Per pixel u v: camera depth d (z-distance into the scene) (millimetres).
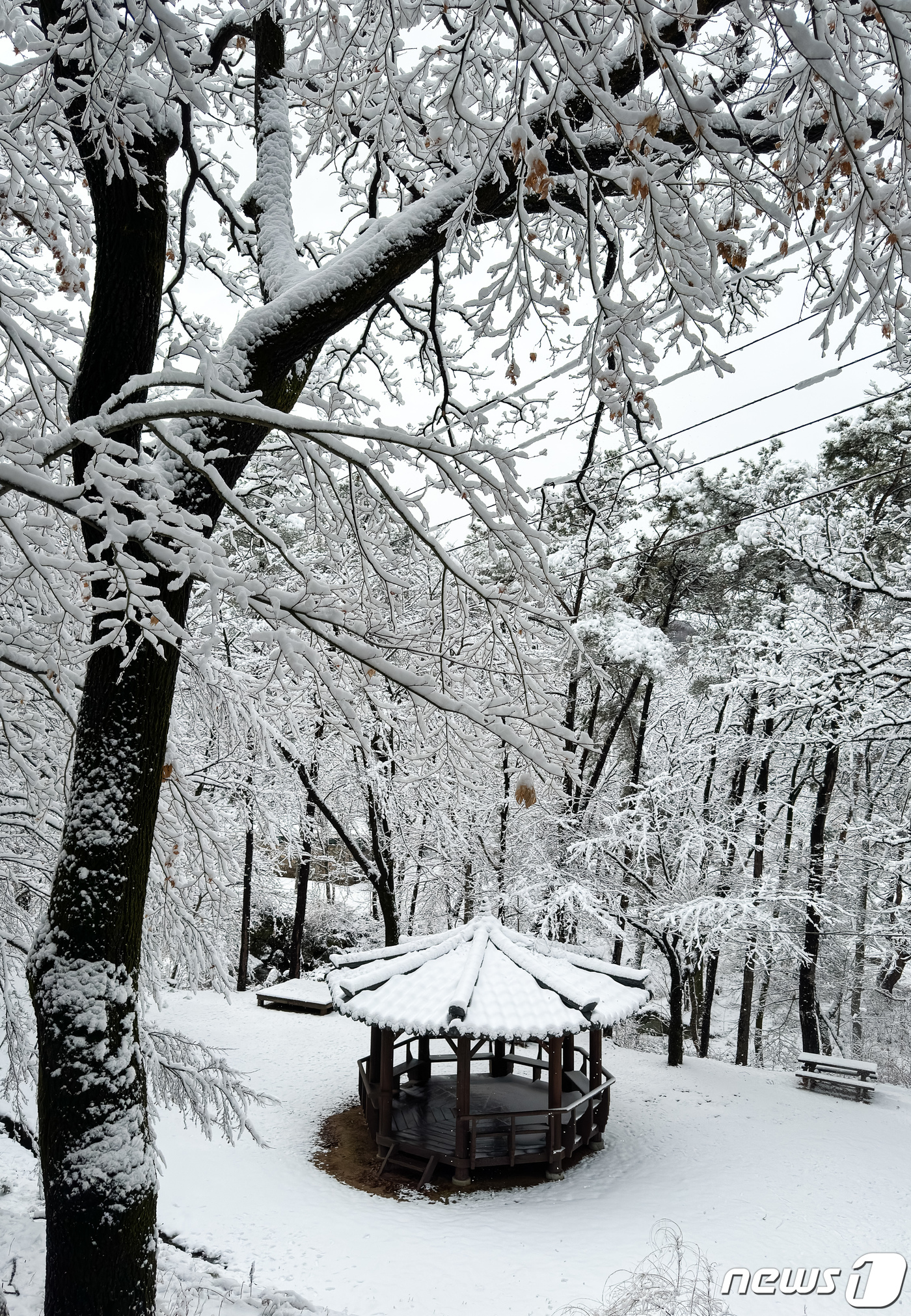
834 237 3072
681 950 17172
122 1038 3824
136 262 3883
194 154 4133
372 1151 11289
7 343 4945
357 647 3691
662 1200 9758
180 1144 11109
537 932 18672
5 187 4051
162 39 2547
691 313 2912
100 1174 3600
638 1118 13008
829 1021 22812
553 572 4273
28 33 4141
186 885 7219
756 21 2596
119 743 3973
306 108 5852
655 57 2451
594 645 16578
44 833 7098
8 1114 8430
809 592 17484
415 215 4258
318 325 4195
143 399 3842
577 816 18188
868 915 21156
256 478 10711
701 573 19219
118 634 3168
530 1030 10289
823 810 18422
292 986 19656
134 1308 3609
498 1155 10555
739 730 19656
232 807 15117
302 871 22156
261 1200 9484
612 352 3402
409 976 11781
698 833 17984
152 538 3754
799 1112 13484
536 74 2678
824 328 2965
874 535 15344
